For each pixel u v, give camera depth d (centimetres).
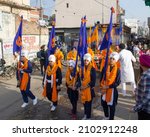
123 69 1120
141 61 521
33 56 2502
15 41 1133
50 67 973
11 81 1627
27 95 1054
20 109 1027
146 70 518
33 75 1848
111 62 775
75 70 876
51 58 966
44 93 989
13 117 930
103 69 791
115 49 1272
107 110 823
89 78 824
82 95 838
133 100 1079
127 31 6081
